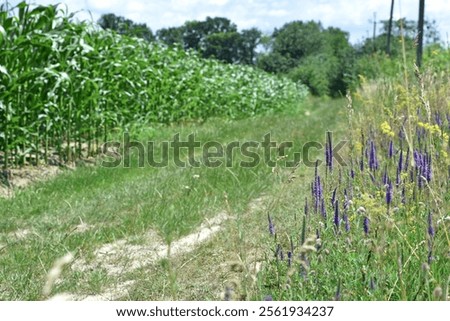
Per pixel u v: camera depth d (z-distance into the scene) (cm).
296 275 363
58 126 1043
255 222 609
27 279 464
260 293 339
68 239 568
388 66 2045
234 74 2559
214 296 430
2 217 672
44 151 1091
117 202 721
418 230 404
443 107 736
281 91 3170
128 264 522
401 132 610
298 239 461
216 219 659
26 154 1037
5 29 911
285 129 1602
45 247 543
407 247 380
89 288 463
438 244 372
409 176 457
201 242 558
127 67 1321
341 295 345
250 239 543
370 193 466
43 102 988
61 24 1020
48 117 989
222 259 511
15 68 932
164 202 701
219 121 2006
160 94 1638
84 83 1098
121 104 1373
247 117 2403
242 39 9650
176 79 1794
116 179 902
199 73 1934
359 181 501
